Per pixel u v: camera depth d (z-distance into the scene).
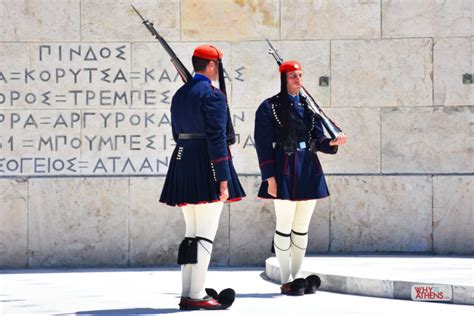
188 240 10.86
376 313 10.57
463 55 15.62
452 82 15.62
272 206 15.54
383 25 15.66
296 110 12.25
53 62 15.60
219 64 11.11
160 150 15.59
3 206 15.45
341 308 10.98
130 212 15.51
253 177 15.53
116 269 15.31
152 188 15.52
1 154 15.52
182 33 15.69
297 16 15.69
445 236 15.54
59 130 15.56
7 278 14.30
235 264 15.54
